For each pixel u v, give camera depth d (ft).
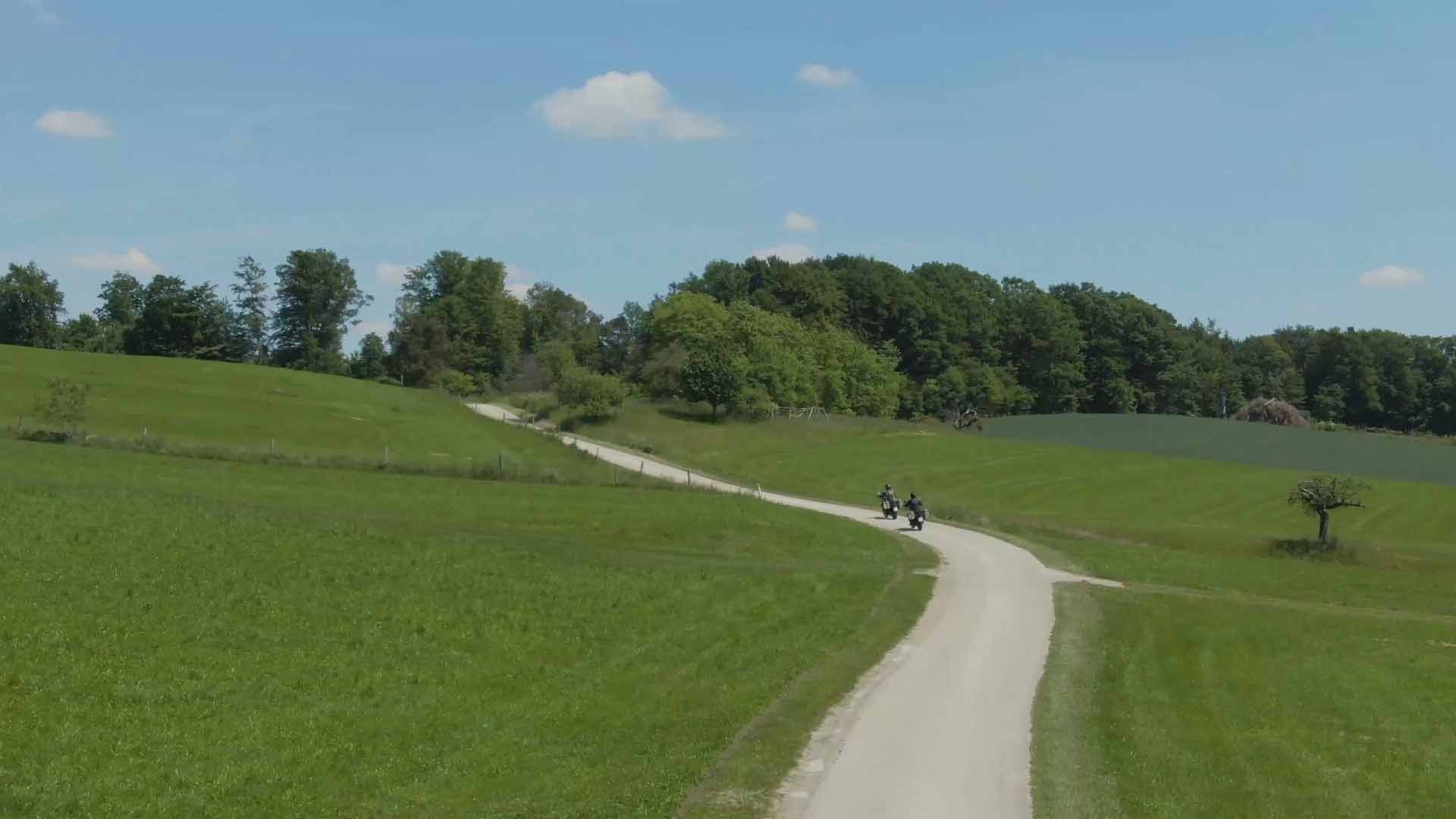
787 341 486.38
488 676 85.56
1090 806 58.18
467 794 62.03
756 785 59.16
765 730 69.56
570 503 172.86
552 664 89.81
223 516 127.85
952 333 595.47
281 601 100.32
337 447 246.06
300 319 556.10
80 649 82.17
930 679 85.76
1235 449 371.35
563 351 523.70
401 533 132.16
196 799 60.23
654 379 428.15
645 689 83.56
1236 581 157.99
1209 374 628.28
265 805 60.03
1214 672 95.14
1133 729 74.59
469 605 105.19
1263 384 640.17
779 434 371.35
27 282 517.14
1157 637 107.14
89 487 137.90
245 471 173.58
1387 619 126.21
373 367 549.54
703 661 91.81
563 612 105.91
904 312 593.83
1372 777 68.08
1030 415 517.14
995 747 67.92
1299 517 258.78
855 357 505.25
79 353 369.09
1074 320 620.90
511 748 69.62
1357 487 208.23
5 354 344.90
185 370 355.56
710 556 145.48
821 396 483.92
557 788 62.18
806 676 84.99
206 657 83.66
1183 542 203.00
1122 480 303.89
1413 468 338.75
